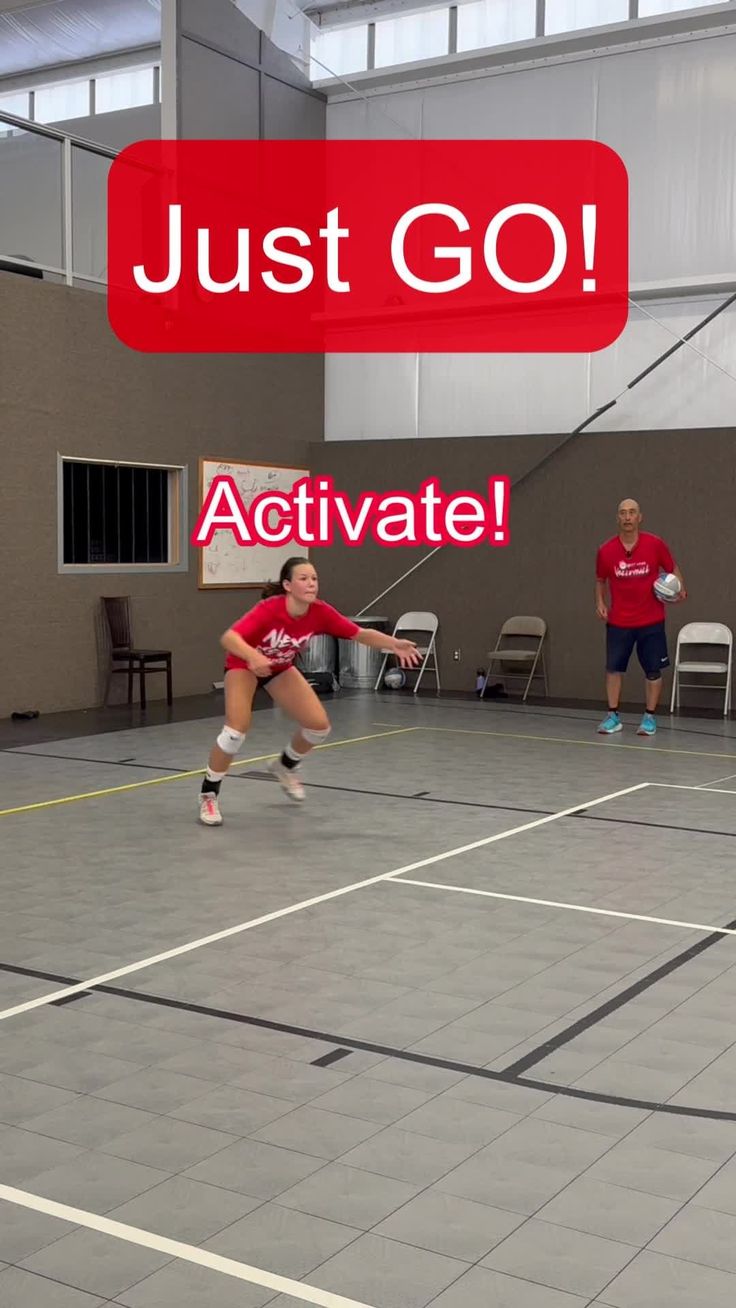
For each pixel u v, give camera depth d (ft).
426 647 43.52
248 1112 10.52
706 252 40.16
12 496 34.65
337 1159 9.69
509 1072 11.37
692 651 39.11
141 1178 9.37
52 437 35.81
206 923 15.88
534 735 32.42
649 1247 8.45
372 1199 9.08
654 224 40.88
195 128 41.14
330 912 16.38
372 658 42.83
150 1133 10.12
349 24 45.88
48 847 19.92
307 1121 10.36
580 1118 10.43
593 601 40.68
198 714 35.94
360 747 30.12
